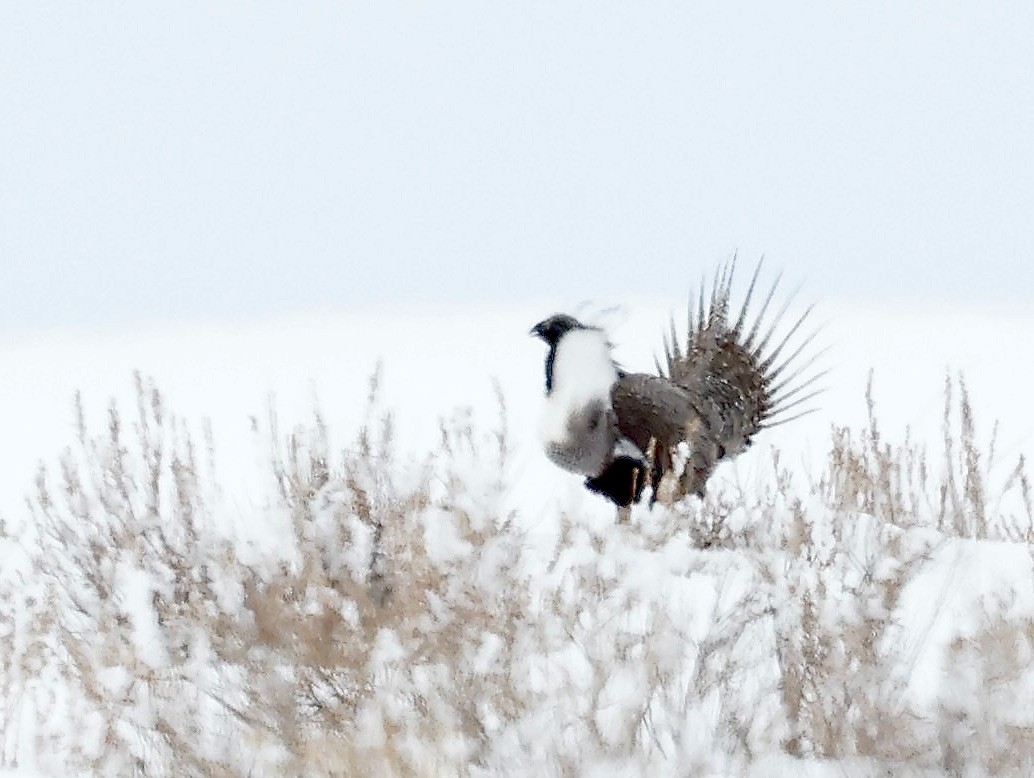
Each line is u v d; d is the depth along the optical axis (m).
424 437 35.34
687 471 24.19
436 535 14.51
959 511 19.58
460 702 13.94
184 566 15.35
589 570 14.40
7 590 16.59
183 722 14.40
